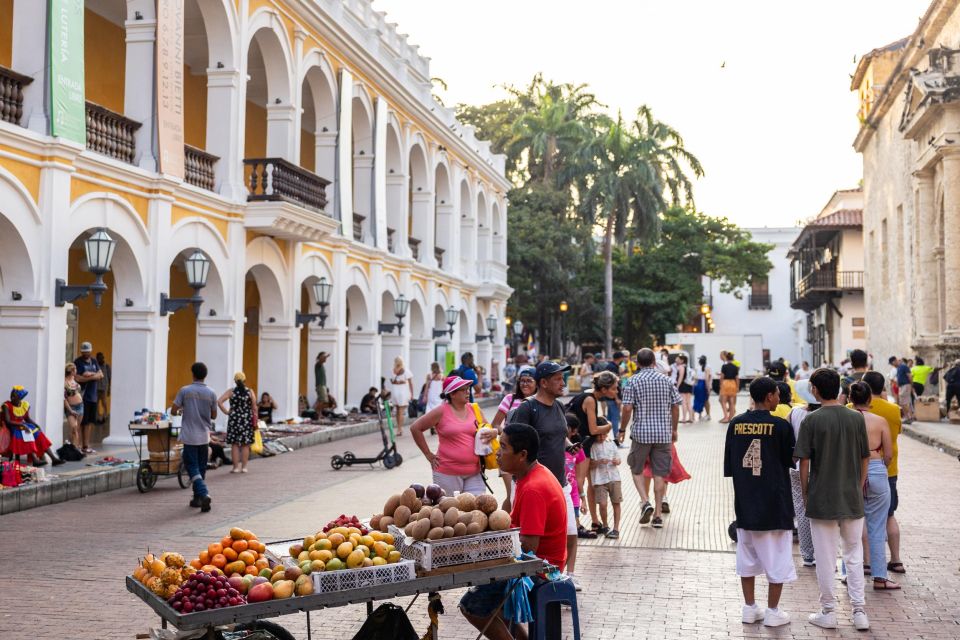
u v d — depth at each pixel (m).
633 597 7.63
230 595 4.62
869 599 7.57
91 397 15.50
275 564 5.14
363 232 27.14
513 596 5.30
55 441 13.96
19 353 13.70
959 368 24.34
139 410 15.61
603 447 10.17
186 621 4.41
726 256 56.94
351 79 25.03
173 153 17.12
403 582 4.89
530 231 47.94
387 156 30.05
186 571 4.81
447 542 5.05
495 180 42.06
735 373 24.97
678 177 51.19
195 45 22.42
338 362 24.73
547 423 7.59
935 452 18.77
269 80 21.45
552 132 52.72
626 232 50.88
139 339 16.31
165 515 11.48
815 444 6.85
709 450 18.88
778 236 68.81
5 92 13.45
